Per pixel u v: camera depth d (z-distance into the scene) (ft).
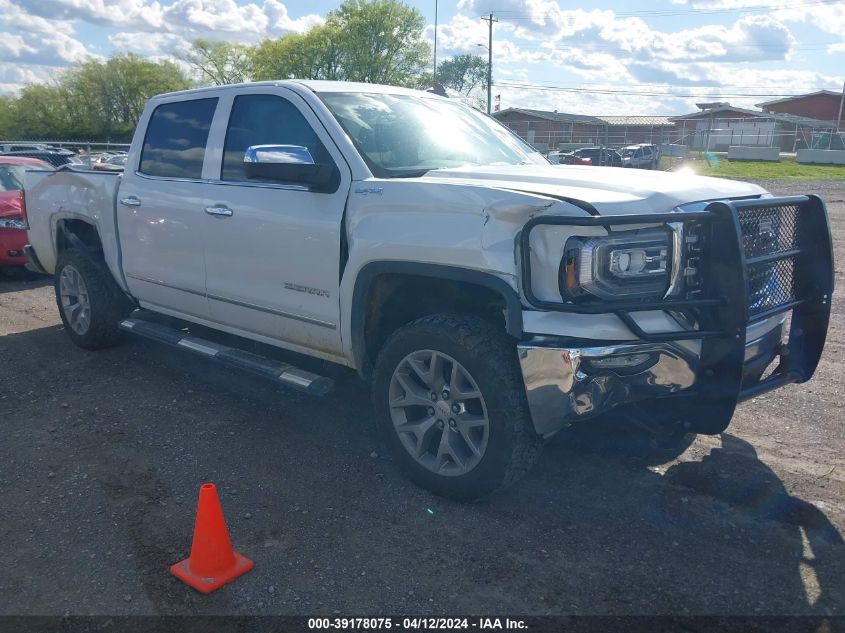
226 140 15.87
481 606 9.87
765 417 16.12
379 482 13.24
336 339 13.74
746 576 10.48
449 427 12.18
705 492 12.84
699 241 10.97
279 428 15.67
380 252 12.32
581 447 14.60
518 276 10.88
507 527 11.73
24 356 20.62
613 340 10.67
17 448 14.73
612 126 177.78
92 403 17.11
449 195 11.61
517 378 11.32
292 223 13.89
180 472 13.69
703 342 11.12
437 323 11.89
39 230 22.13
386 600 10.00
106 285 19.93
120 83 229.86
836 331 23.07
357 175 13.19
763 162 136.67
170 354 20.66
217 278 15.88
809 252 12.88
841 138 149.38
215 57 236.02
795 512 12.17
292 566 10.75
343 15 214.69
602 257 10.52
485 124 16.99
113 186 18.74
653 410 12.26
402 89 16.63
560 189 11.35
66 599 10.05
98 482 13.32
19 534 11.64
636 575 10.51
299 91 14.69
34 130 230.48
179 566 10.61
